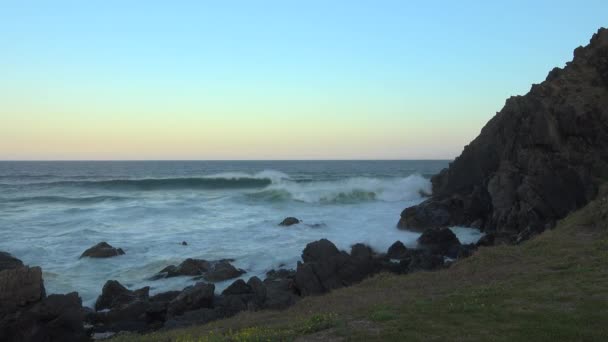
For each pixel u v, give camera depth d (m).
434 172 140.12
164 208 50.25
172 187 75.00
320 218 44.78
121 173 138.88
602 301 11.47
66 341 18.42
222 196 60.00
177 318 19.86
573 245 19.33
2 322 17.72
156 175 126.69
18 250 32.72
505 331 9.87
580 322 10.08
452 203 42.38
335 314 13.05
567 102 37.88
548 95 39.84
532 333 9.59
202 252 32.84
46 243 34.94
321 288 22.81
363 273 24.66
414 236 36.66
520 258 18.77
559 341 9.12
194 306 21.52
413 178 62.84
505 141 42.09
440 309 11.97
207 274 27.22
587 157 34.47
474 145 46.38
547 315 10.68
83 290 25.56
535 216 33.91
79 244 34.78
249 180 76.88
